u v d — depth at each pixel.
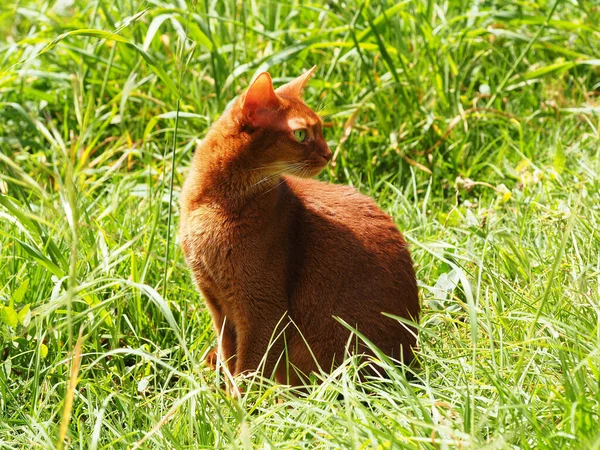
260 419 5.91
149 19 11.48
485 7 11.84
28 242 8.09
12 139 10.59
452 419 5.73
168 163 10.20
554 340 6.40
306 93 11.11
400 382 6.23
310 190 7.81
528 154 10.21
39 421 6.07
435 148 10.47
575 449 5.13
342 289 7.36
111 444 5.82
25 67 10.77
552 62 11.76
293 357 7.53
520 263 7.94
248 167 7.19
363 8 10.86
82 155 9.98
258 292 7.26
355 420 5.70
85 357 7.32
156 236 8.70
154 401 6.84
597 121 10.64
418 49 11.18
